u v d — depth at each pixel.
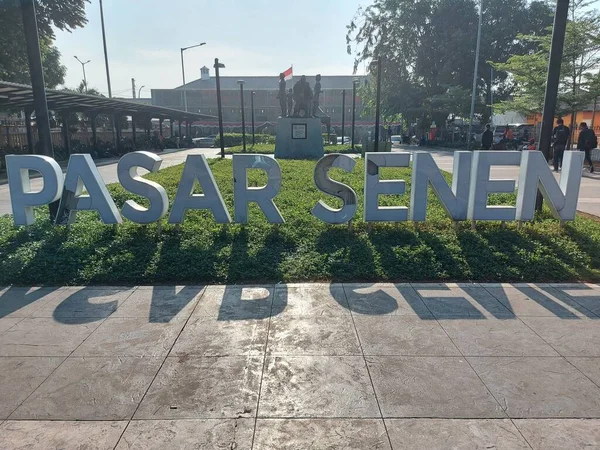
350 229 6.66
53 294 4.86
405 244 6.15
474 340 3.81
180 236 6.44
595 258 5.72
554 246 6.08
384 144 21.70
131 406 2.94
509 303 4.59
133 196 9.45
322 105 70.94
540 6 36.91
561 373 3.31
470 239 6.30
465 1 37.41
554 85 7.05
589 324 4.12
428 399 3.00
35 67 6.91
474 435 2.66
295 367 3.38
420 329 4.01
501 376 3.27
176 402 2.98
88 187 6.39
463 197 6.51
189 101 71.44
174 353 3.60
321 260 5.60
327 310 4.41
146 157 6.25
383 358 3.52
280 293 4.83
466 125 44.19
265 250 5.93
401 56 39.09
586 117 26.52
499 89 40.34
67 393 3.09
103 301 4.66
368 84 41.19
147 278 5.21
